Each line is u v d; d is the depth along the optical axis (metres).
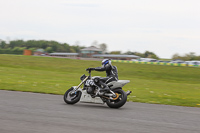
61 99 10.62
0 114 6.90
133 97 12.80
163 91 17.28
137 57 115.56
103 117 7.18
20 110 7.61
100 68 9.33
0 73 27.00
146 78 42.03
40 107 8.31
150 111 8.64
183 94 15.97
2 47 159.75
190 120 7.37
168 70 52.53
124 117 7.34
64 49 174.75
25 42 170.50
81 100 9.37
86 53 123.94
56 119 6.62
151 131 5.87
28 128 5.61
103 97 9.16
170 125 6.58
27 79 20.84
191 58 129.25
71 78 26.28
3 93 11.63
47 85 16.69
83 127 5.91
